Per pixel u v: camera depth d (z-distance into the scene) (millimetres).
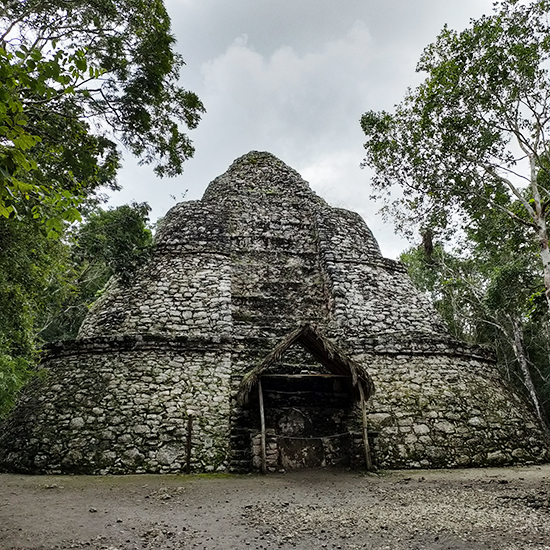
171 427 8203
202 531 4207
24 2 6531
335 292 11484
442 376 9867
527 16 9719
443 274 22594
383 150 11758
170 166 9438
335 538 3988
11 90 3264
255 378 7812
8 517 4625
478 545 3721
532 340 21266
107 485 6512
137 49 7785
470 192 11023
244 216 13734
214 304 10711
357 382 8047
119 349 9203
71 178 5508
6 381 7672
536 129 10023
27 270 6656
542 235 9289
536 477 7250
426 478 7258
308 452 8375
